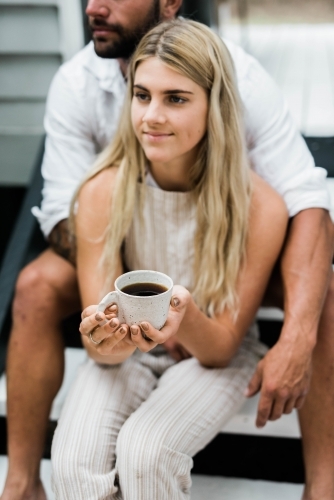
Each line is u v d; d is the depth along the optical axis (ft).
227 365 4.87
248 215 4.71
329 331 4.86
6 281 6.31
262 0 12.43
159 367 5.03
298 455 5.48
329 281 4.98
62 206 5.50
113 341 3.74
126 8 5.15
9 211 9.20
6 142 8.45
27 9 7.66
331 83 10.11
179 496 4.23
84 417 4.33
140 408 4.39
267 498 5.36
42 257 5.51
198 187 4.72
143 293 3.79
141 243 4.89
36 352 5.10
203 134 4.54
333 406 4.80
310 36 12.55
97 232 4.70
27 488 4.98
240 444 5.50
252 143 5.53
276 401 4.52
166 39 4.25
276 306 5.50
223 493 5.41
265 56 11.40
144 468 4.01
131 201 4.68
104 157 4.83
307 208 5.14
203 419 4.43
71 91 5.73
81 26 7.68
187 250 4.86
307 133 8.11
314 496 4.77
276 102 5.52
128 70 4.53
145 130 4.38
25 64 7.98
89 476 4.09
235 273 4.70
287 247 4.96
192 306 4.23
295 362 4.49
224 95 4.49
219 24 9.01
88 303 4.70
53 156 5.74
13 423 5.04
